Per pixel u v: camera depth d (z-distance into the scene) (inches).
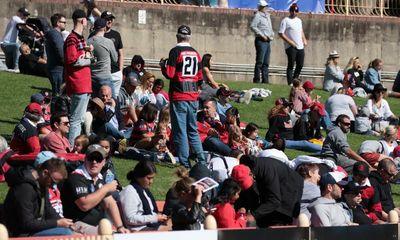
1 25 2167.8
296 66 2242.9
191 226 1023.6
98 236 861.8
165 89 2007.9
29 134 1267.2
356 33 2488.9
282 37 2222.0
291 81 2236.7
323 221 1125.7
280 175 1090.1
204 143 1461.6
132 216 1049.5
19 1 2181.3
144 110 1443.2
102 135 1227.2
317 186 1206.3
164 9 2311.8
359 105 2052.2
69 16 2213.3
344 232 1005.8
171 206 1077.8
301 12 2460.6
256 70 2212.1
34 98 1440.7
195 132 1397.6
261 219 1082.1
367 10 2536.9
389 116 1868.8
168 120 1427.2
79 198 1014.4
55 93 1577.3
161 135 1417.3
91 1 1958.7
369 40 2501.2
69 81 1347.2
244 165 1089.4
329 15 2468.0
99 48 1478.8
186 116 1386.6
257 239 947.3
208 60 1769.2
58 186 1052.5
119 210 1056.8
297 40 2223.2
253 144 1482.5
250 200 1095.0
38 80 1909.4
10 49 1988.2
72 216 1019.3
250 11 2386.8
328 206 1135.6
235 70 2354.8
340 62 2476.6
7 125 1568.7
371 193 1263.5
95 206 1023.0
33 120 1280.8
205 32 2348.7
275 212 1083.9
